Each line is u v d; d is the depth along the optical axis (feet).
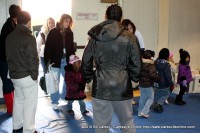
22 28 10.94
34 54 10.87
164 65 15.76
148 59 14.66
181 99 18.15
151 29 22.63
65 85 16.06
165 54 15.83
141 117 15.31
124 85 8.45
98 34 8.31
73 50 15.79
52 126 13.58
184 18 23.75
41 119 14.53
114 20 8.47
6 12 17.28
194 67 24.79
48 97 18.72
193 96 20.27
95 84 8.56
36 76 11.05
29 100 11.32
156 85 16.01
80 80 14.74
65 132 12.91
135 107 17.22
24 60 10.94
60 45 14.97
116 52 8.30
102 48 8.34
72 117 14.98
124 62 8.48
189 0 23.72
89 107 16.89
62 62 15.53
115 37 8.20
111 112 8.72
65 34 15.34
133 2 21.70
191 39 24.30
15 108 12.05
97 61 8.52
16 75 11.07
